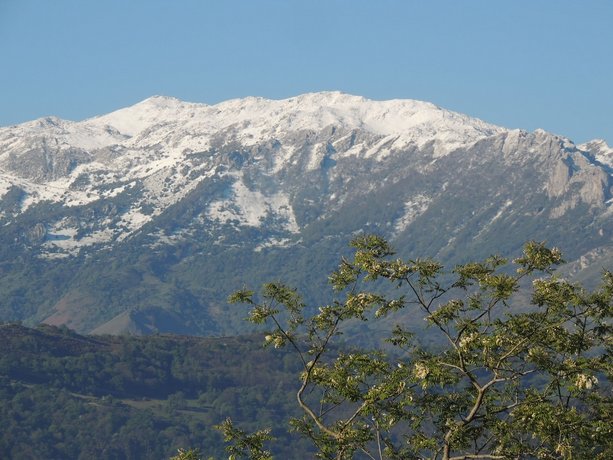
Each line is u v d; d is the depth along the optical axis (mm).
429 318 56562
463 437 55594
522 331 54781
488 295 55844
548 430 51656
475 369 57000
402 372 57344
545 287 55375
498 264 57062
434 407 58000
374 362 58938
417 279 58594
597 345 55562
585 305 55188
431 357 57344
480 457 54438
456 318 56344
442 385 54656
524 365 56250
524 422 52625
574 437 53562
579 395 55312
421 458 58844
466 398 58312
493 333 55125
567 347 54781
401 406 57688
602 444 52188
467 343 54406
